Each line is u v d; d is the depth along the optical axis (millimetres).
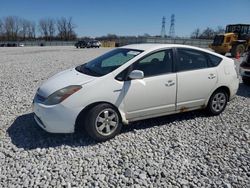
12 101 6480
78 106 4016
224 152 3959
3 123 4996
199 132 4660
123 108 4344
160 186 3156
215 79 5180
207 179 3289
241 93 7531
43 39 94312
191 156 3836
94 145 4129
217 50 21031
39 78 9773
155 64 4605
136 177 3322
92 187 3125
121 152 3916
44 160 3695
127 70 4352
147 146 4109
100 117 4156
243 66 8516
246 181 3260
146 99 4492
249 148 4090
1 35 88500
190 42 40688
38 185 3152
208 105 5301
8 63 15930
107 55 5090
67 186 3131
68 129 4082
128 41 50656
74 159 3721
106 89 4156
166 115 5074
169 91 4676
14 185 3150
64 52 29500
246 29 22281
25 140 4277
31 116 5363
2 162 3652
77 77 4359
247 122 5133
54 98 4031
